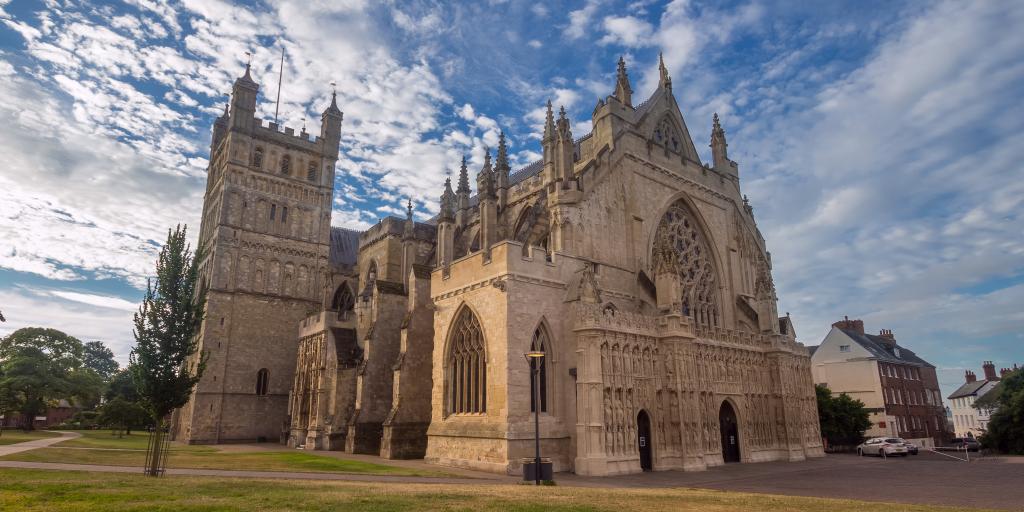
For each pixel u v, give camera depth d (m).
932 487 31.16
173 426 76.50
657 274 47.97
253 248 77.75
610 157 51.28
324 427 59.34
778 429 53.91
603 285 47.28
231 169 78.12
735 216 65.56
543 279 41.88
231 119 79.81
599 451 37.97
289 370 76.69
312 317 68.31
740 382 51.31
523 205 59.06
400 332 56.19
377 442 52.44
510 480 31.86
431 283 47.81
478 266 42.56
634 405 41.31
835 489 30.38
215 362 71.56
